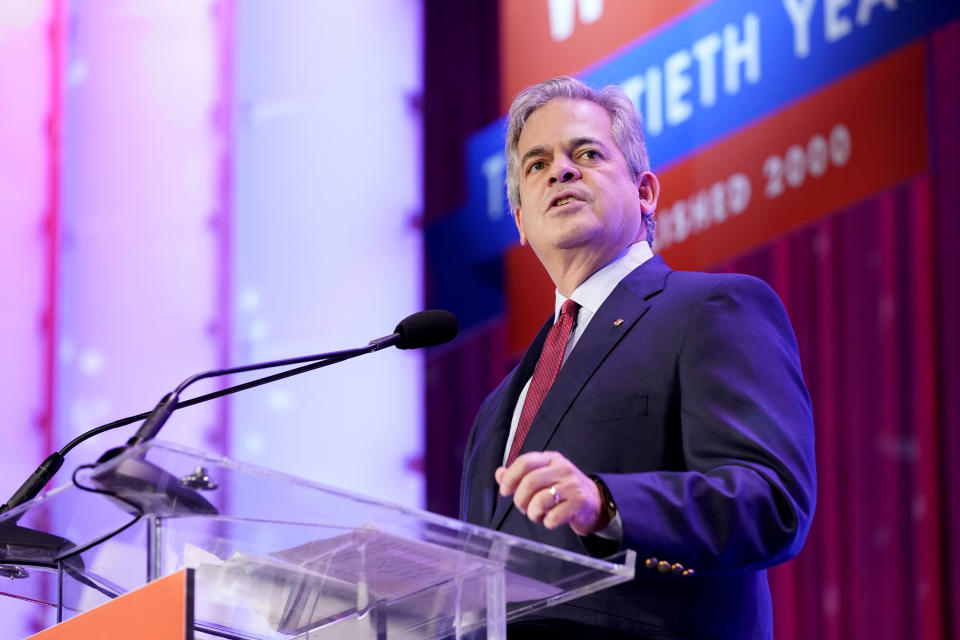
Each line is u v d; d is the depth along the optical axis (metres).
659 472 4.68
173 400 4.52
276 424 12.80
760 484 4.52
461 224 12.98
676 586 4.83
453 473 12.51
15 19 13.60
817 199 11.16
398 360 12.88
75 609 4.55
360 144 13.37
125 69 13.59
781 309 5.38
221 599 4.04
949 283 10.48
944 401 10.35
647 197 6.39
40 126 13.48
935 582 10.12
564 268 6.05
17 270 13.16
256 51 13.58
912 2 10.97
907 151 10.80
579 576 3.88
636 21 12.38
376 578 4.02
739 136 11.64
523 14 13.06
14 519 3.99
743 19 11.82
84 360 13.06
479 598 3.98
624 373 5.21
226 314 13.10
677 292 5.43
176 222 13.28
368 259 13.16
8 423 12.85
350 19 13.56
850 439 10.65
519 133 6.54
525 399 5.72
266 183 13.32
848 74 11.19
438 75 13.36
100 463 3.85
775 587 10.73
